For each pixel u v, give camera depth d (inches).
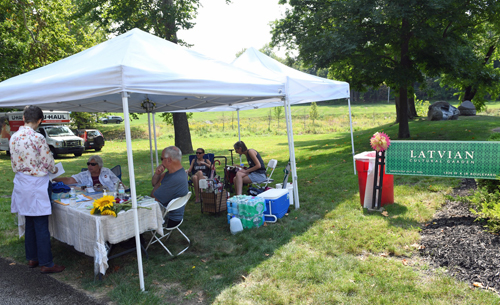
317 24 543.5
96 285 141.3
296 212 229.6
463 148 183.0
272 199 211.0
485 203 166.9
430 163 193.9
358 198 250.7
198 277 143.9
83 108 265.3
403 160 203.2
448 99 2664.9
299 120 1547.7
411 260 151.5
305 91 262.7
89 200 170.4
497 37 663.8
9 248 184.9
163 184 180.7
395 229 182.4
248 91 181.8
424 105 1178.6
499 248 143.4
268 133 1200.8
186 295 131.5
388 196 226.7
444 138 517.3
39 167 146.6
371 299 121.0
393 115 1560.0
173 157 178.5
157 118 1813.5
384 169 220.8
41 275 152.3
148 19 616.7
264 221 211.8
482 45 714.8
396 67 490.9
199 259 164.1
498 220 158.2
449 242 157.9
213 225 213.2
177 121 682.2
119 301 128.1
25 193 145.6
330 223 201.3
